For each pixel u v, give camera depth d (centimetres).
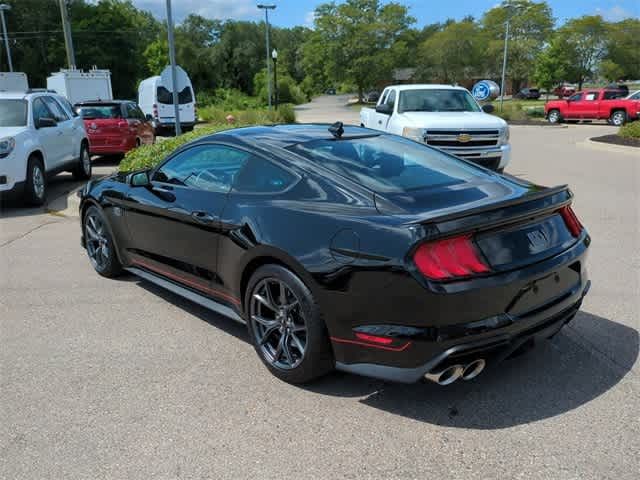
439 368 287
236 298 378
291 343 343
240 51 8706
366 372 309
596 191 957
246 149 388
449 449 283
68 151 1110
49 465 277
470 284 281
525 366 364
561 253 327
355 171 352
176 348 403
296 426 305
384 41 7012
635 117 2656
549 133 2306
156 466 274
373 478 263
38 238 721
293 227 327
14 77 2212
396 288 284
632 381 344
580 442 287
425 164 383
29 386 353
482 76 6762
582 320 435
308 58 7438
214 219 381
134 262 503
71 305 487
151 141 1716
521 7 6222
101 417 317
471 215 286
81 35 6756
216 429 304
